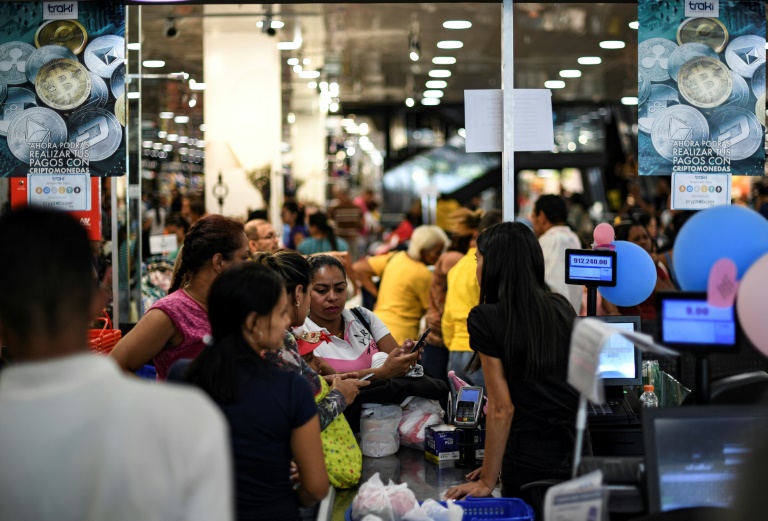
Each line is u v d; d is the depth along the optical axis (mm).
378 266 8062
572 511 1996
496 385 3100
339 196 18422
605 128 19547
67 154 4570
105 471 1387
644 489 2291
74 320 1493
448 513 2795
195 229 3436
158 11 9227
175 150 10508
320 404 3260
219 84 10812
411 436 3801
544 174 23703
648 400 4078
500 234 3199
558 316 3156
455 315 5648
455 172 21875
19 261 1462
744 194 10805
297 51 12336
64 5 4562
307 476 2422
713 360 4980
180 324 3357
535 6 9570
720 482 2158
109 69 4562
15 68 4566
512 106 4566
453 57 13312
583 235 14875
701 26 4539
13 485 1386
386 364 3762
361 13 9812
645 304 5555
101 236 5852
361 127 22219
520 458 3154
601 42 12109
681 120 4531
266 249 7098
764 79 4543
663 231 10383
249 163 10812
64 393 1411
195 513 1408
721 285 2355
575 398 3137
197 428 1431
